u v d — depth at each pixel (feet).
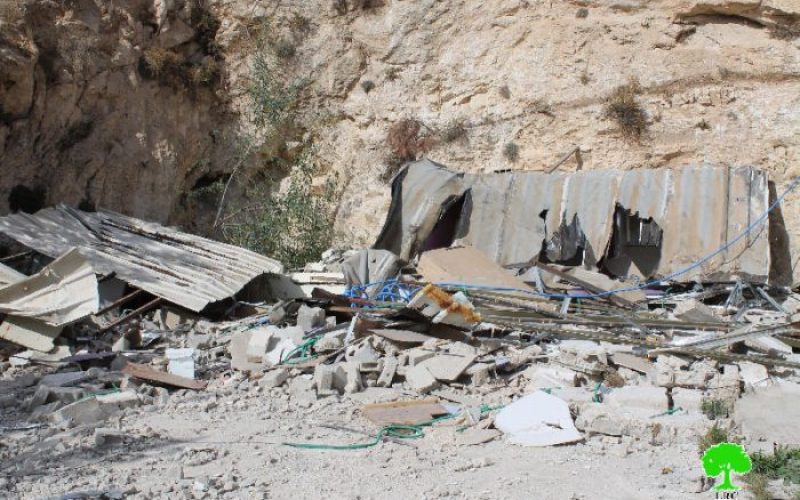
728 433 26.96
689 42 61.98
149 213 62.69
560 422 28.19
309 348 37.76
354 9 70.23
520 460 25.79
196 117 67.77
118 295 46.65
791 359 36.27
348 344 37.73
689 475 24.02
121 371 34.60
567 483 23.65
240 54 69.77
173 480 23.12
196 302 44.96
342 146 69.36
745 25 61.05
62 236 50.47
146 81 63.67
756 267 50.70
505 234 55.42
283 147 69.51
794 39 59.26
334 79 70.13
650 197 53.83
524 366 36.27
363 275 51.24
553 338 40.16
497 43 66.33
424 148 66.08
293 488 22.88
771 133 57.98
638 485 23.49
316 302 46.34
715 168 53.67
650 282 52.42
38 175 56.44
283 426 28.89
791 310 48.47
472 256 51.47
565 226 54.29
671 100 60.70
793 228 55.72
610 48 63.10
